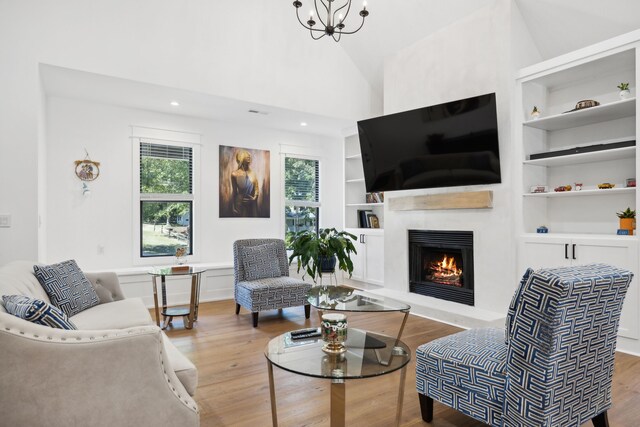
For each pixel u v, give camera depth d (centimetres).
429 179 413
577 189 356
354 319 401
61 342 129
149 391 139
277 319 400
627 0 303
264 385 243
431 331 357
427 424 199
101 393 133
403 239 461
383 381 251
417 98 439
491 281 370
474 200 375
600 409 175
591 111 322
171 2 393
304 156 600
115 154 455
